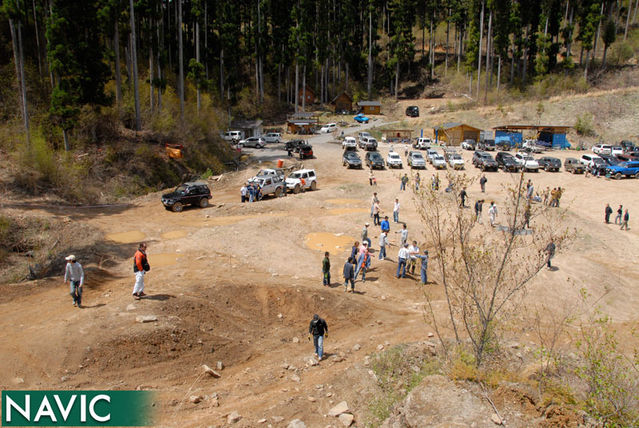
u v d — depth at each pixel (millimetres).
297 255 20781
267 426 8945
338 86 99875
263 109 84438
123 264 18156
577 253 24203
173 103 49469
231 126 69688
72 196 29547
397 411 8938
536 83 83750
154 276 16594
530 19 89500
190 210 29094
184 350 11688
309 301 15570
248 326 13867
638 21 109312
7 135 32344
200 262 18750
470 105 82688
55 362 10398
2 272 16891
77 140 35375
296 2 88188
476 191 36031
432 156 47906
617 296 19281
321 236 24328
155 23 53469
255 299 15297
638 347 13391
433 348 11953
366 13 104562
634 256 24828
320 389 10477
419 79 103000
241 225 23594
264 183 32969
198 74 50656
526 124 69562
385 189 35469
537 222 25875
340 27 97000
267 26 88125
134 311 12617
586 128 66188
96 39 38531
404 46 96812
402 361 11328
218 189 37688
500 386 8773
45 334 11281
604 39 84125
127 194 33031
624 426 7203
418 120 76562
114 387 10008
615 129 66812
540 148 56406
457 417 7980
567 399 8234
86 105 36281
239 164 48188
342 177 42594
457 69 101125
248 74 92438
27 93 38125
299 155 50812
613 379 8078
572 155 55094
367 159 47812
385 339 13641
